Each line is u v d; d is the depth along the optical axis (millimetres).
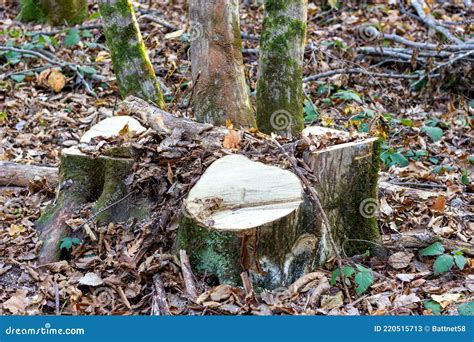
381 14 8094
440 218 4355
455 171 5348
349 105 6238
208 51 4441
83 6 8273
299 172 3768
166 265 3760
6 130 5965
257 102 4797
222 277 3598
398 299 3689
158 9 8289
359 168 3949
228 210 3621
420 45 7000
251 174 3740
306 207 3709
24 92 6574
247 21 7859
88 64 6961
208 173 3773
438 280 3891
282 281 3672
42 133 5879
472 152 5789
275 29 4629
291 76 4680
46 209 4324
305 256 3748
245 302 3539
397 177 5164
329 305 3623
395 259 4027
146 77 5098
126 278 3779
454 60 6504
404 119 6070
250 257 3535
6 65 7000
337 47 7172
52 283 3820
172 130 4148
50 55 7117
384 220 4328
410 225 4340
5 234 4211
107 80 6691
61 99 6539
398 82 6871
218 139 4078
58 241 4043
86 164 4172
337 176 3902
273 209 3584
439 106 6605
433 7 8336
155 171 4020
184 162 4000
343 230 4027
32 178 4824
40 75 6652
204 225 3525
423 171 5285
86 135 4277
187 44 7039
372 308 3648
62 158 4227
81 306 3666
